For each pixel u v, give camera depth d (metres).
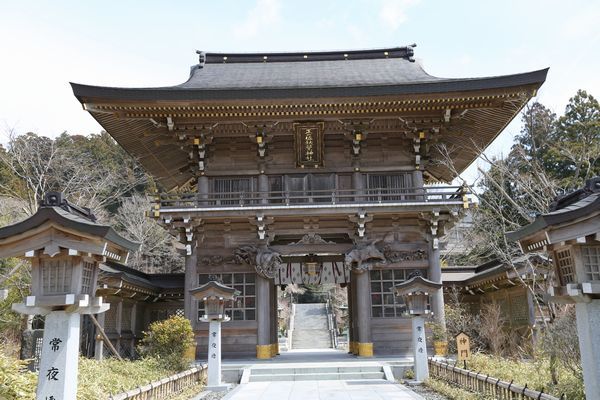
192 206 22.30
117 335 21.92
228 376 18.33
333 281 23.69
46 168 32.12
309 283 23.67
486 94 20.72
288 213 21.48
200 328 21.61
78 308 7.86
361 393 14.56
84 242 7.73
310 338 45.78
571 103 35.47
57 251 7.61
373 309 21.86
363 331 21.36
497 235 24.28
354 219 21.75
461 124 24.34
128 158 52.59
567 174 32.06
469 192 21.95
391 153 23.75
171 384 13.50
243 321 21.70
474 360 15.77
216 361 16.19
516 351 21.17
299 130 22.67
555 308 15.95
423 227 22.56
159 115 21.97
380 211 21.61
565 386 10.66
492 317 22.47
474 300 29.09
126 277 20.22
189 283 21.89
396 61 29.89
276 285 24.73
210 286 16.19
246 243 22.55
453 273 30.33
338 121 22.78
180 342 18.00
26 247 7.66
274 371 18.31
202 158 23.34
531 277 18.73
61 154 38.38
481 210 27.09
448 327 22.95
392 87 20.77
